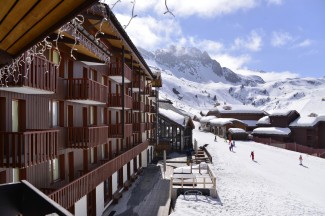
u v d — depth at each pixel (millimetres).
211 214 19953
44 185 12953
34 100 12109
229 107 89625
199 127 101938
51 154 10859
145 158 37531
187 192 23844
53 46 12953
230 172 34812
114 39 18969
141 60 26969
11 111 10695
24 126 11383
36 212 2551
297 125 65438
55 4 2986
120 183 26047
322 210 21984
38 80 10312
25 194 2689
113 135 21375
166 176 32156
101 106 20422
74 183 13422
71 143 14688
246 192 25984
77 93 14688
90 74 18609
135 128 29953
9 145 10242
